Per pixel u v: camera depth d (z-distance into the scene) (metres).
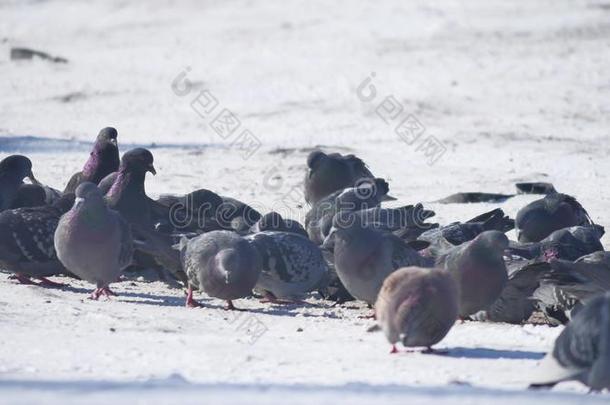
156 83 39.25
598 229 17.00
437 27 46.66
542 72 38.72
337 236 13.33
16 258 14.59
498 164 26.44
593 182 24.17
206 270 13.50
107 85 38.97
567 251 14.97
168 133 31.28
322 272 14.89
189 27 50.81
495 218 16.25
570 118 32.75
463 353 10.95
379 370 9.97
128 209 15.86
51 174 23.84
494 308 13.41
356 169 20.27
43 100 36.47
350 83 37.69
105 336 11.38
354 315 13.84
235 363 10.12
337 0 54.03
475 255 12.59
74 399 7.53
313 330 12.34
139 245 14.77
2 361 9.91
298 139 30.06
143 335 11.53
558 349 9.09
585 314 8.97
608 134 30.67
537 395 8.28
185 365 9.96
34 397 7.62
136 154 15.91
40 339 11.05
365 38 45.69
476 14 48.75
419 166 25.98
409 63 40.75
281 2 54.81
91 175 17.94
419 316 10.46
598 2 50.47
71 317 12.46
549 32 44.94
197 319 12.79
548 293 13.16
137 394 7.75
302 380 9.27
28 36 50.78
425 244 14.73
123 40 48.94
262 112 34.16
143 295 14.65
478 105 34.38
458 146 28.78
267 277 14.48
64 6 57.56
